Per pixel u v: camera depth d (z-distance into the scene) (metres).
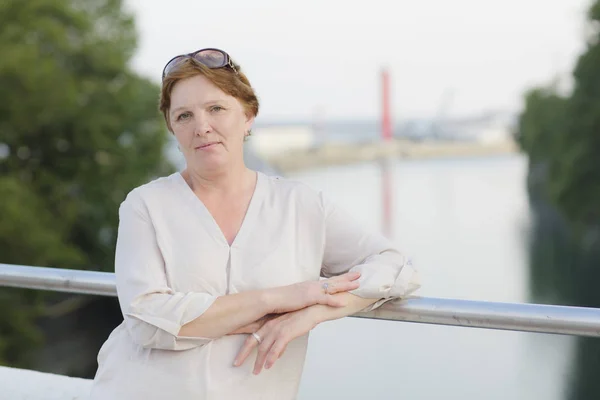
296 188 1.47
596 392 24.53
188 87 1.40
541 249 46.31
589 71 29.98
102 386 1.38
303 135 133.88
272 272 1.39
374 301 1.42
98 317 23.08
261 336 1.34
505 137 147.88
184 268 1.38
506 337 31.19
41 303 17.83
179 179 1.47
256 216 1.43
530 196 69.00
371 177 114.00
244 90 1.42
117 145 18.89
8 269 1.81
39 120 17.05
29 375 1.91
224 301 1.32
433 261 45.97
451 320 1.41
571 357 28.03
